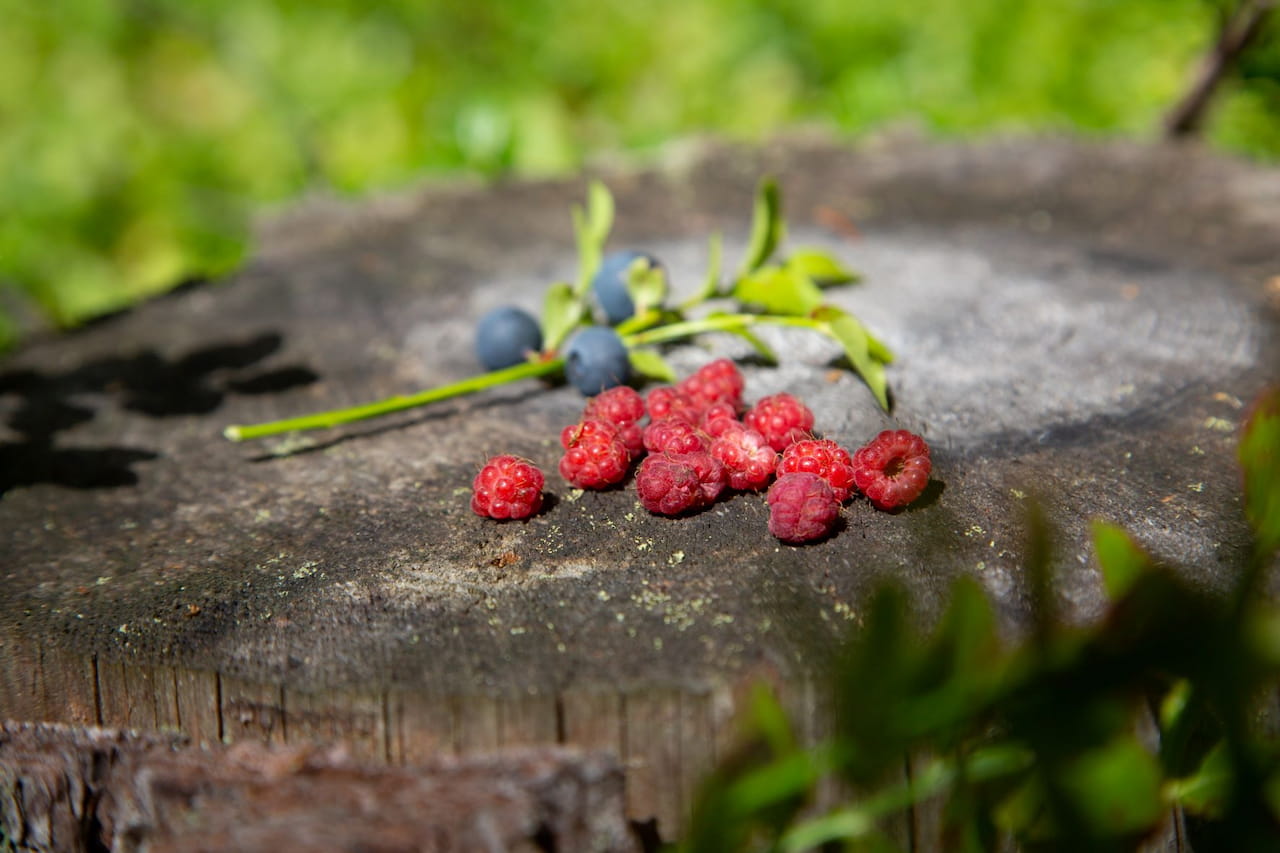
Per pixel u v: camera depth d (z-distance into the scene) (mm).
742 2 969
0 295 711
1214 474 443
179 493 459
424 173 685
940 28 876
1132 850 396
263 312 540
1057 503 434
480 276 553
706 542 428
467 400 483
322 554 434
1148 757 370
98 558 439
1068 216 570
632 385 477
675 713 399
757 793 379
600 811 396
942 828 404
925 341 494
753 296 477
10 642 418
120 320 541
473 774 396
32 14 987
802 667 400
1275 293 513
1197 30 759
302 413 488
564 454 450
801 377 478
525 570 425
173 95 969
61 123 923
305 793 396
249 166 899
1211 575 415
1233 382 474
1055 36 835
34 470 471
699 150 645
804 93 910
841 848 405
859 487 433
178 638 416
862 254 546
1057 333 496
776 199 491
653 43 976
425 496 449
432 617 416
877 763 367
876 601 360
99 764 410
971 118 735
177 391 501
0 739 413
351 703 403
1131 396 469
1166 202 578
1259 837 373
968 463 447
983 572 417
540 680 401
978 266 534
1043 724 364
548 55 973
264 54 972
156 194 866
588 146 873
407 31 988
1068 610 409
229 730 411
